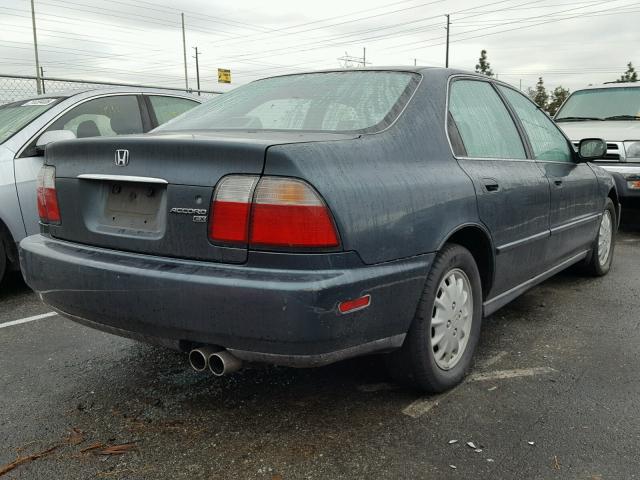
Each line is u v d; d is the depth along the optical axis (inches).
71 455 96.7
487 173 125.6
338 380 124.4
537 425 106.0
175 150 94.7
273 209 86.9
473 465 93.7
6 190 185.6
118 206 103.4
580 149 177.8
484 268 129.2
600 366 132.8
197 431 104.3
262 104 124.3
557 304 179.5
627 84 356.2
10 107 219.9
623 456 96.3
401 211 99.3
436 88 124.0
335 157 93.6
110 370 130.9
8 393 119.4
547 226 152.5
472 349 124.8
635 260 240.1
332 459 95.3
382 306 96.0
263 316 85.8
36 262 110.0
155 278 92.4
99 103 220.5
